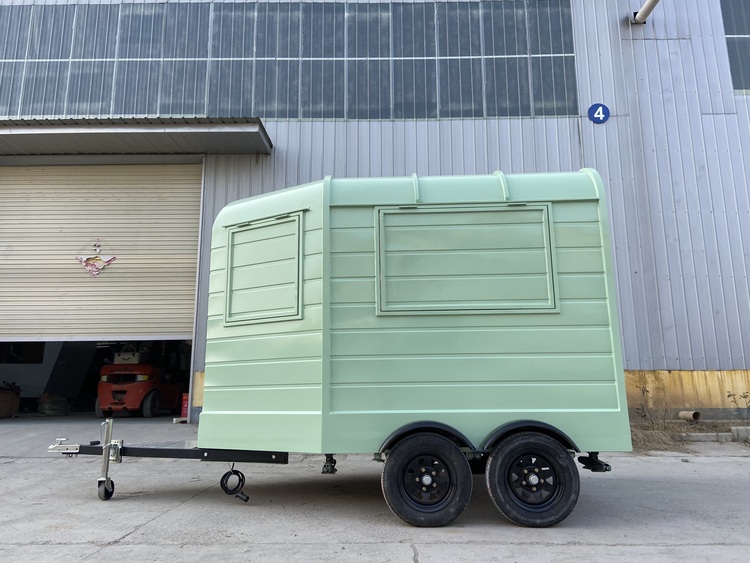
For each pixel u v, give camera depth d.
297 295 4.93
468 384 4.62
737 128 11.26
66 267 11.59
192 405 10.86
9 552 3.84
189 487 6.07
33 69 12.00
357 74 11.80
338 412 4.60
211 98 11.79
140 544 4.02
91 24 12.18
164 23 12.14
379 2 12.10
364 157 11.48
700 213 10.96
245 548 3.92
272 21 12.09
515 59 11.73
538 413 4.55
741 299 10.62
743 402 10.26
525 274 4.77
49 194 11.87
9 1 12.30
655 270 10.77
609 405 4.55
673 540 4.13
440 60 11.80
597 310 4.70
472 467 5.16
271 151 11.55
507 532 4.32
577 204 4.89
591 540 4.12
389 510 5.03
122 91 11.86
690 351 10.48
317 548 3.92
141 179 11.91
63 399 13.88
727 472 7.04
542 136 11.38
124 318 11.41
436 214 4.90
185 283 11.49
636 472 7.04
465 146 11.43
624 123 11.34
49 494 5.70
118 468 7.19
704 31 11.70
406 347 4.68
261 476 6.73
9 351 15.98
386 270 4.81
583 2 11.88
